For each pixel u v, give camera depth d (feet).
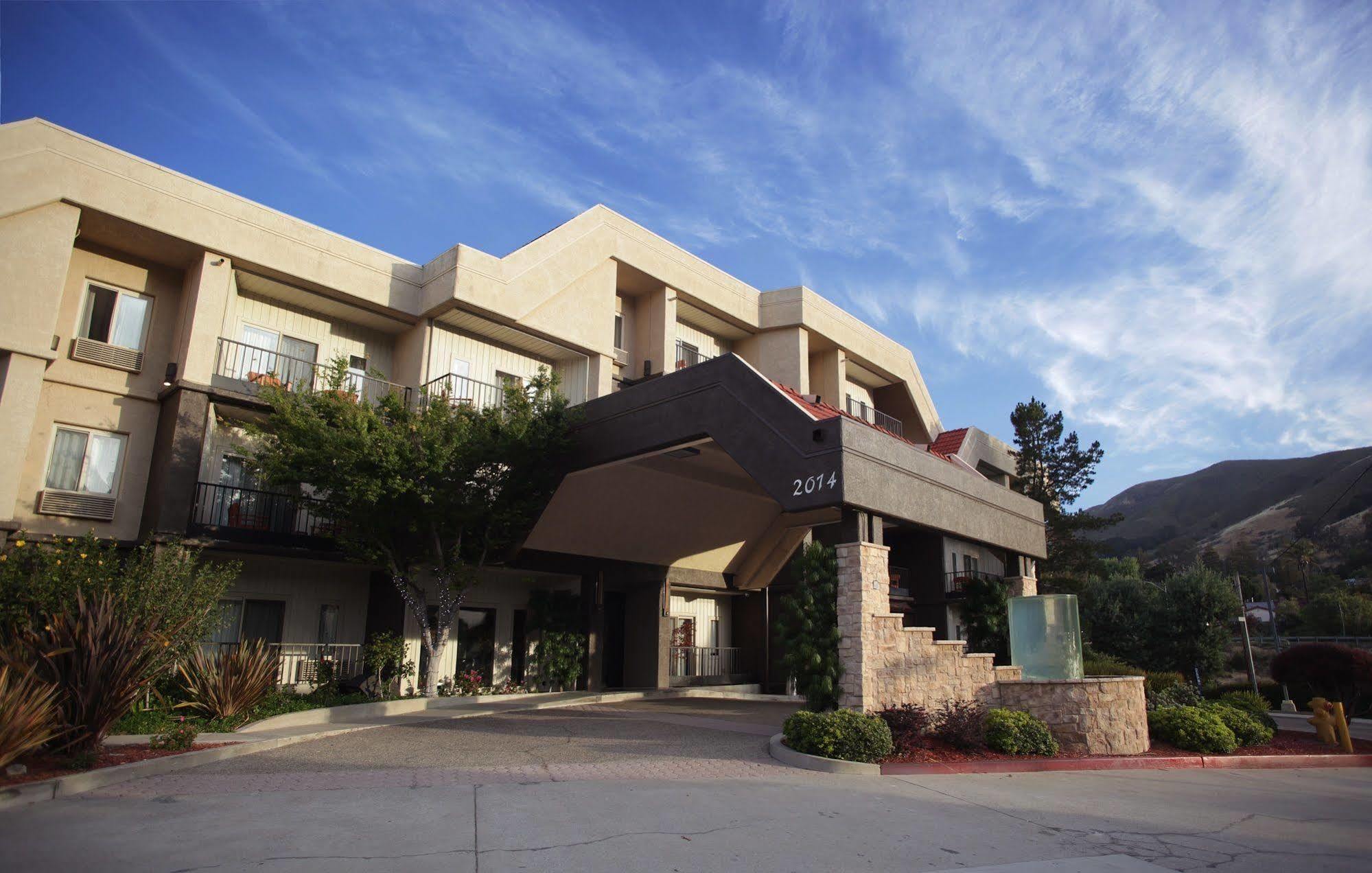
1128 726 46.62
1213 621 114.01
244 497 62.08
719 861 21.71
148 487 58.23
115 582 43.09
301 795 28.58
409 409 59.00
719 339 96.37
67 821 24.58
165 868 19.88
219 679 46.32
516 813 26.07
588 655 73.20
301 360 62.59
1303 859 24.81
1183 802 33.47
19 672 32.50
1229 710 53.16
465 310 68.13
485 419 58.18
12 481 50.47
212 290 59.62
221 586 46.96
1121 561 202.80
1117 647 117.19
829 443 45.44
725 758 38.17
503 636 74.59
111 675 33.83
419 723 49.55
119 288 59.57
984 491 62.23
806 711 40.22
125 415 58.34
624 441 56.24
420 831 23.71
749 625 87.86
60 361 55.72
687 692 76.28
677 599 84.53
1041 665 51.01
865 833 25.44
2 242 51.42
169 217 57.72
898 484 49.83
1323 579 296.30
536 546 67.05
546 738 43.57
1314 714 56.95
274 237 62.44
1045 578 118.62
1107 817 29.58
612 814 26.32
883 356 106.83
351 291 65.62
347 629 67.97
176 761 34.14
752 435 49.03
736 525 77.20
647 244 83.71
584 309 76.48
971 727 41.52
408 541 60.80
